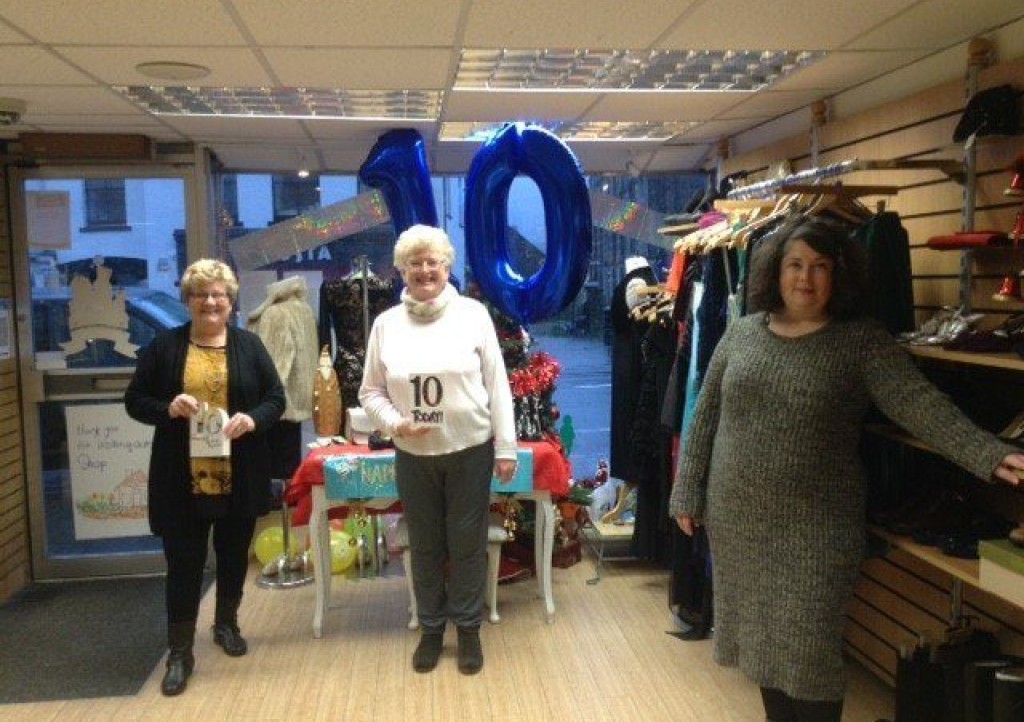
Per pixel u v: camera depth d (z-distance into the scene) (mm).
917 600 2709
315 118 3576
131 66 2715
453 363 2854
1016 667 2072
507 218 3619
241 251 4195
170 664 2943
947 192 2611
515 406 3471
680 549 3283
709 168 4742
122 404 4133
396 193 3807
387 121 3670
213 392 2891
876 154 2992
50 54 2559
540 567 3613
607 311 4758
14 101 3209
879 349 2037
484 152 3438
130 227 4109
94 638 3443
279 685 2943
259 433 2963
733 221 2881
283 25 2303
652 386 3480
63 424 4137
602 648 3213
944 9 2283
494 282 3561
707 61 2881
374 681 2967
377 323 3010
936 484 2395
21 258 4027
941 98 2631
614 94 3246
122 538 4238
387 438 3379
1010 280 2148
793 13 2307
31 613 3730
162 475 2865
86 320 4105
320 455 3309
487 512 3029
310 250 4273
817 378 2045
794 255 2086
